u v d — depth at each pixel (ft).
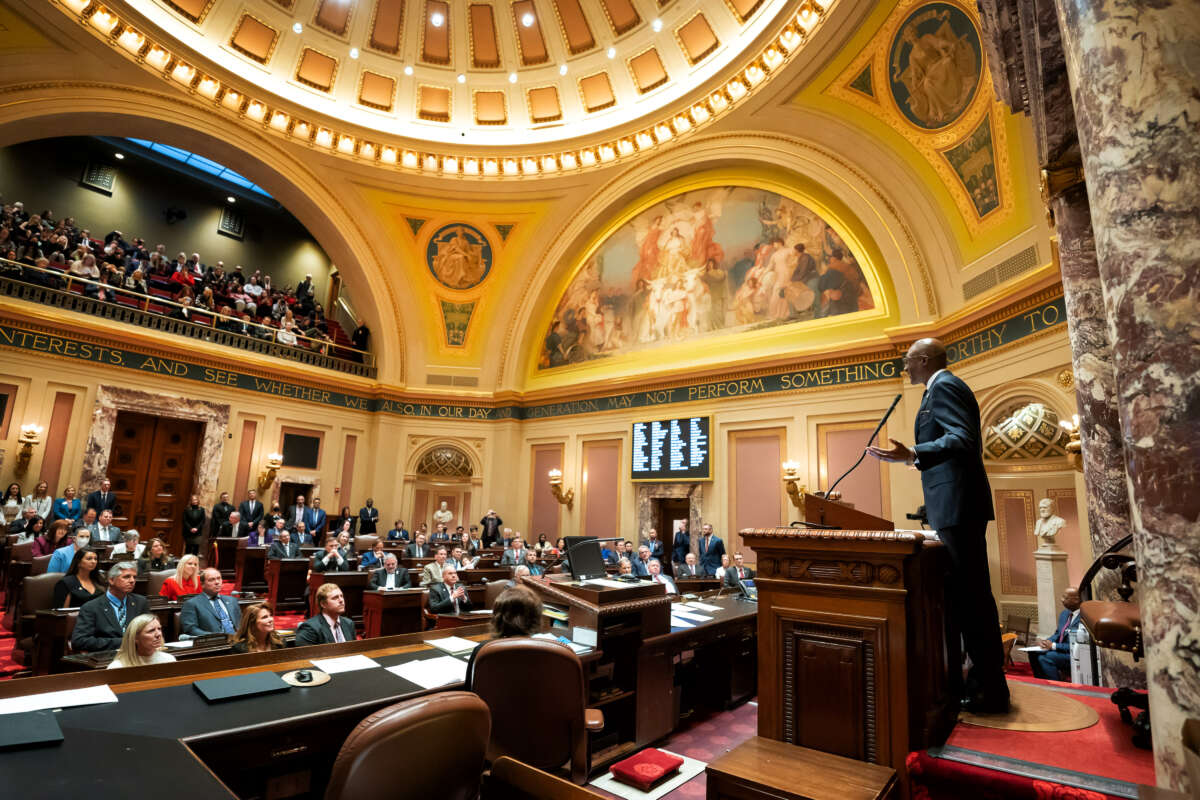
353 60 46.65
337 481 51.85
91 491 39.75
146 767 6.08
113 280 45.50
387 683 9.54
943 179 31.55
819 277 39.11
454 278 55.31
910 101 31.50
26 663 18.49
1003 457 30.25
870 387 35.76
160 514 45.24
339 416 52.65
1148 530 5.01
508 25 46.55
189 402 44.75
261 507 45.03
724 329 43.14
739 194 43.55
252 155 45.68
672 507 46.03
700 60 42.01
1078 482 23.41
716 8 39.52
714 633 18.35
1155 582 4.92
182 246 63.46
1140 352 5.18
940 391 8.12
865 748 7.07
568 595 14.58
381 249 53.21
